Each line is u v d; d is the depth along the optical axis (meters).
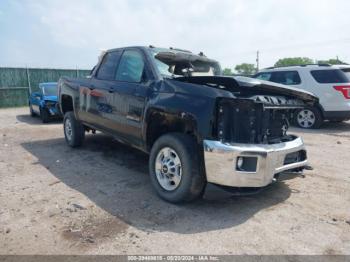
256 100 3.38
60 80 6.61
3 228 3.03
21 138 7.64
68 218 3.25
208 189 3.34
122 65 4.77
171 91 3.71
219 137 3.28
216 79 3.53
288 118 4.29
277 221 3.26
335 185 4.35
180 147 3.44
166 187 3.72
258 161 3.20
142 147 4.26
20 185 4.21
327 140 7.49
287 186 4.30
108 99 4.84
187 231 3.03
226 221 3.25
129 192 3.99
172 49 4.92
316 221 3.27
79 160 5.50
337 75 8.69
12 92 17.86
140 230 3.03
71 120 6.17
